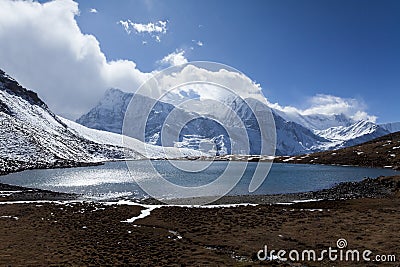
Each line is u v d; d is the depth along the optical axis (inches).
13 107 7775.6
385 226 1233.4
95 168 4936.0
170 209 1680.6
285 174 3762.3
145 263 857.5
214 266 835.4
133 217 1489.9
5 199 2102.6
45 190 2559.1
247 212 1589.6
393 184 2529.5
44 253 944.3
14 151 5300.2
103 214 1561.3
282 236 1125.7
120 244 1043.3
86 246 1020.5
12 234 1173.1
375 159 5270.7
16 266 827.4
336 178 3331.7
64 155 6269.7
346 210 1625.2
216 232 1193.4
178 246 1022.4
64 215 1536.7
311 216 1477.6
